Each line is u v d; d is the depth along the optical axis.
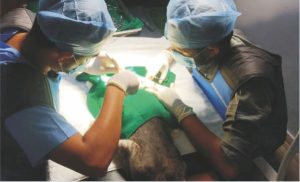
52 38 0.93
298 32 1.20
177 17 1.06
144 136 1.08
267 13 1.37
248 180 1.10
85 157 0.95
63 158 0.95
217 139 1.08
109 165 1.04
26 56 0.98
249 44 1.15
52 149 0.93
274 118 1.09
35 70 0.98
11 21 1.21
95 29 0.94
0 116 0.92
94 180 1.05
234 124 1.02
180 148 1.13
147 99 1.19
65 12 0.95
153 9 1.90
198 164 1.12
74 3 0.96
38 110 0.93
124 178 1.06
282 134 1.15
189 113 1.14
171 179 1.02
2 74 0.94
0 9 1.62
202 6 1.04
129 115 1.13
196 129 1.10
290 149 0.89
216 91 1.24
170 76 1.40
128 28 1.68
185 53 1.14
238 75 1.04
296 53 1.23
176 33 1.06
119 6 1.80
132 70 1.41
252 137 1.02
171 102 1.18
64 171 1.06
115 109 1.05
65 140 0.94
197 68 1.23
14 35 1.06
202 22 1.01
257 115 1.00
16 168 1.12
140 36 1.68
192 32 1.03
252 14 1.49
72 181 1.05
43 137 0.93
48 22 0.91
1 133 1.06
